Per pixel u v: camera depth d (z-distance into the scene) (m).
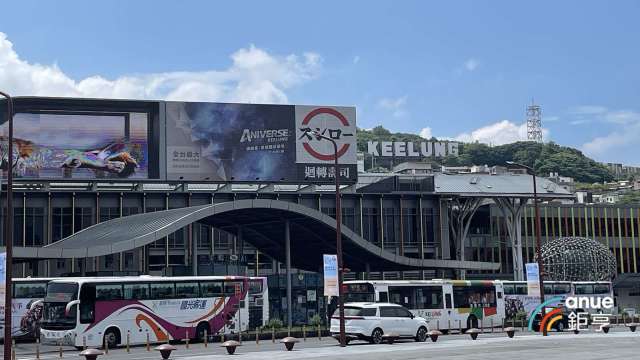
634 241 110.44
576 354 31.30
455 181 94.44
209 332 43.97
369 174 96.06
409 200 92.00
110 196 80.38
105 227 64.44
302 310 68.88
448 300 50.56
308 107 81.88
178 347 40.50
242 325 45.66
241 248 62.62
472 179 95.38
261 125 80.12
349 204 89.75
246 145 79.44
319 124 82.00
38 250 49.09
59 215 78.56
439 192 91.25
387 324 39.84
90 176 74.31
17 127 72.75
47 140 73.50
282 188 87.25
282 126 80.75
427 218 92.44
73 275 58.44
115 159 75.19
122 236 55.12
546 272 75.88
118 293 40.62
